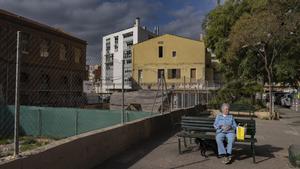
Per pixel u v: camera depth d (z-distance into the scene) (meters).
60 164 6.33
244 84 28.70
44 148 6.02
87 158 7.46
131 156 8.95
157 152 9.53
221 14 35.78
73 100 26.53
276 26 19.09
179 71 56.97
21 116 17.86
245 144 11.23
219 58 36.62
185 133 9.45
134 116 17.33
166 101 22.58
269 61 25.47
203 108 25.58
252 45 22.50
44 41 30.33
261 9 21.75
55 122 17.73
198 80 52.75
